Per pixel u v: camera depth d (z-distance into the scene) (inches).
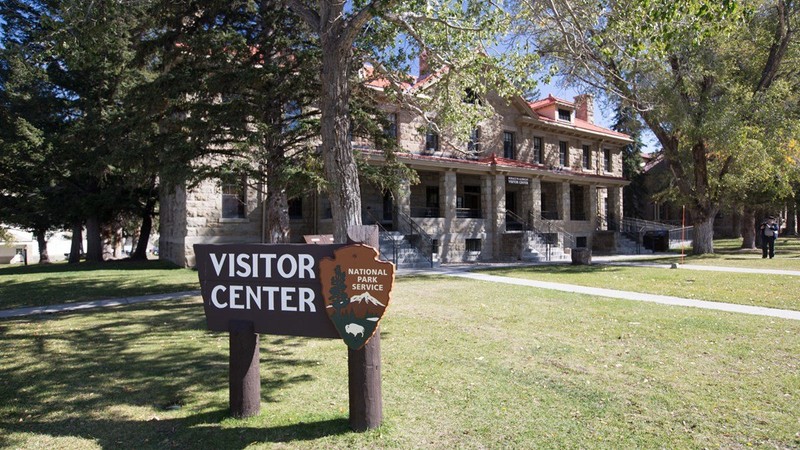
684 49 711.7
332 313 156.8
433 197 1037.2
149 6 476.7
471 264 826.2
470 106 553.3
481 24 407.8
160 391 205.2
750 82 905.5
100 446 154.9
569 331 299.6
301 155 500.7
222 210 756.6
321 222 816.9
